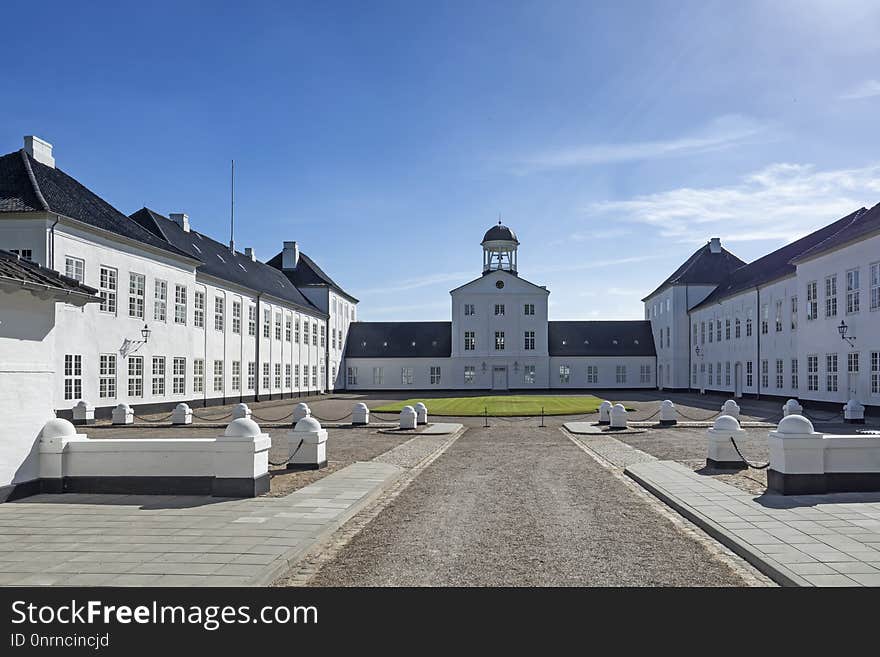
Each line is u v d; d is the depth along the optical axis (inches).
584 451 684.7
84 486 426.3
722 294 1999.3
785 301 1546.5
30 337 420.5
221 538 308.8
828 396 1299.2
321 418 1171.3
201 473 422.0
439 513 384.2
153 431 920.3
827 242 1333.7
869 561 269.0
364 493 424.5
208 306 1497.3
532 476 524.1
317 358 2310.5
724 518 348.2
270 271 2218.3
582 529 343.0
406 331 2682.1
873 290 1144.2
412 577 262.1
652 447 703.7
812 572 254.8
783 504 384.5
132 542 301.7
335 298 2519.7
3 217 991.6
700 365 2223.2
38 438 424.8
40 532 321.4
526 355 2502.5
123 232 1184.2
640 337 2623.0
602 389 2536.9
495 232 2581.2
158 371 1282.0
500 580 257.9
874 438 424.5
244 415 991.6
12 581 249.1
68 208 1070.4
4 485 397.7
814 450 419.2
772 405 1476.4
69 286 436.1
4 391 399.5
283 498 407.5
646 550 301.3
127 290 1180.5
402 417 930.7
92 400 1072.8
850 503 386.9
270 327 1871.3
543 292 2509.8
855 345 1195.9
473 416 1171.3
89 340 1067.3
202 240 1729.8
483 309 2517.2
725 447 533.0
